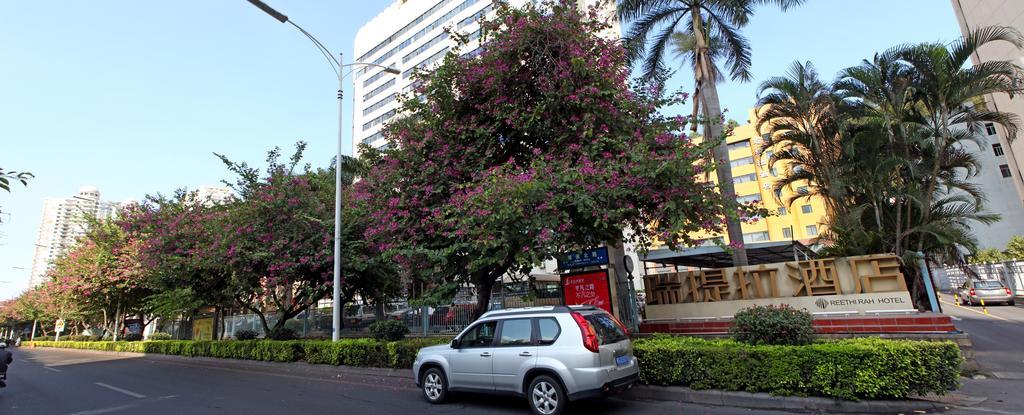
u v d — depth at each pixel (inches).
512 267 423.5
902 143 565.6
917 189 553.3
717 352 298.2
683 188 339.9
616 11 666.2
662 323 490.9
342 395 375.6
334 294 565.3
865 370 260.2
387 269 697.6
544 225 327.9
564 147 372.2
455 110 413.7
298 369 558.9
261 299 813.2
